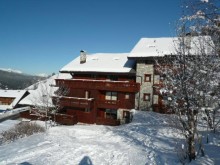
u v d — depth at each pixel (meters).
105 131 21.44
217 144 12.61
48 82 46.66
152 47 29.94
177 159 10.97
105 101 31.28
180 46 10.05
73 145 13.91
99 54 39.00
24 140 15.57
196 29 8.82
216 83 9.27
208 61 9.22
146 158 11.52
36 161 11.22
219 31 7.67
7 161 11.41
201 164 9.85
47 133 18.62
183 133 10.73
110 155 12.18
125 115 30.50
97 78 33.34
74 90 33.03
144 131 18.61
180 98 10.15
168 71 10.59
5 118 31.70
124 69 31.17
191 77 9.73
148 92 29.45
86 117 31.72
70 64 35.81
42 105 31.66
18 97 47.22
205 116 11.53
